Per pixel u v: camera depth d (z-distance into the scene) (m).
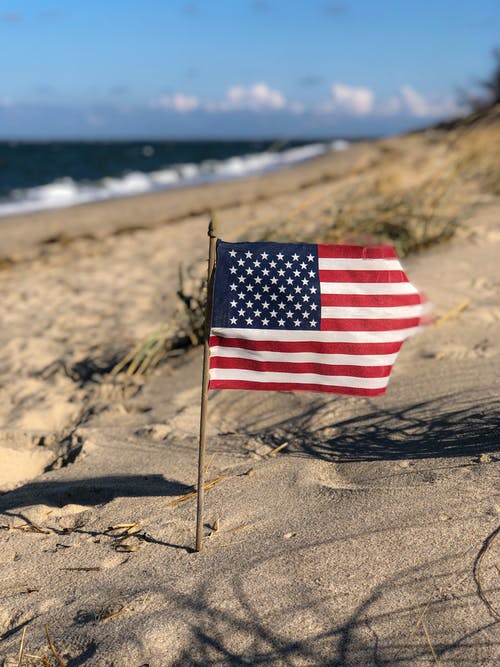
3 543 0.51
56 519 0.55
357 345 0.44
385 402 0.68
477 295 0.99
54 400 0.85
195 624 0.39
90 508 0.56
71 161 10.14
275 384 0.45
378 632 0.37
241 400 0.75
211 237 0.44
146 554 0.47
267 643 0.37
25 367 1.00
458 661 0.34
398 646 0.36
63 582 0.45
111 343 1.08
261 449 0.62
